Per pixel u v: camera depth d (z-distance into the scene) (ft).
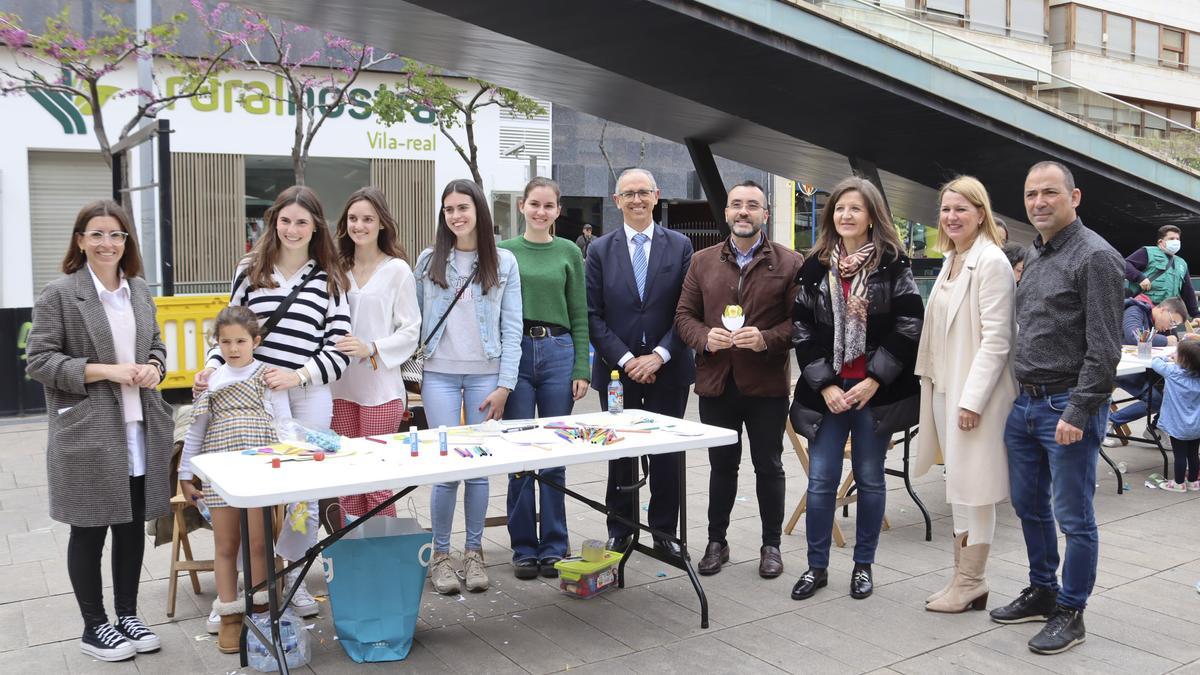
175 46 38.42
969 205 12.45
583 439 12.09
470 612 13.07
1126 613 12.83
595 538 16.61
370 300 13.28
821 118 27.55
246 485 9.53
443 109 38.32
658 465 15.06
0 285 37.45
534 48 23.84
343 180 44.57
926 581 14.32
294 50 41.57
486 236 13.89
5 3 36.42
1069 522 11.59
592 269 15.28
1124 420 23.20
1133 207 33.86
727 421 14.67
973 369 12.12
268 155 42.37
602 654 11.60
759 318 14.20
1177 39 82.17
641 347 15.03
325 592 13.76
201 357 27.17
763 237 14.56
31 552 15.71
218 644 11.85
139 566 11.90
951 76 27.35
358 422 13.62
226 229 41.65
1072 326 11.44
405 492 11.62
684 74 25.03
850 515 18.33
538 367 14.61
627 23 22.33
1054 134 29.94
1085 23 76.23
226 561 11.73
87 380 10.88
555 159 56.75
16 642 11.94
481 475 10.51
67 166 38.70
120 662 11.34
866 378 13.24
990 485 12.31
